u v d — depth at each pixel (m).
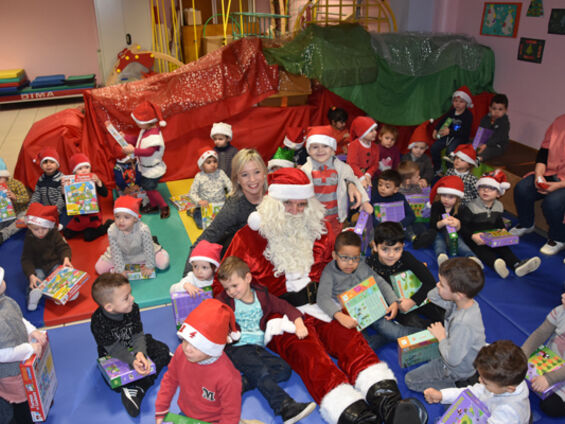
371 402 2.66
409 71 6.02
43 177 4.73
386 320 3.28
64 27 10.55
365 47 5.91
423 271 3.33
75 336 3.43
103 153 5.48
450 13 7.02
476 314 2.74
